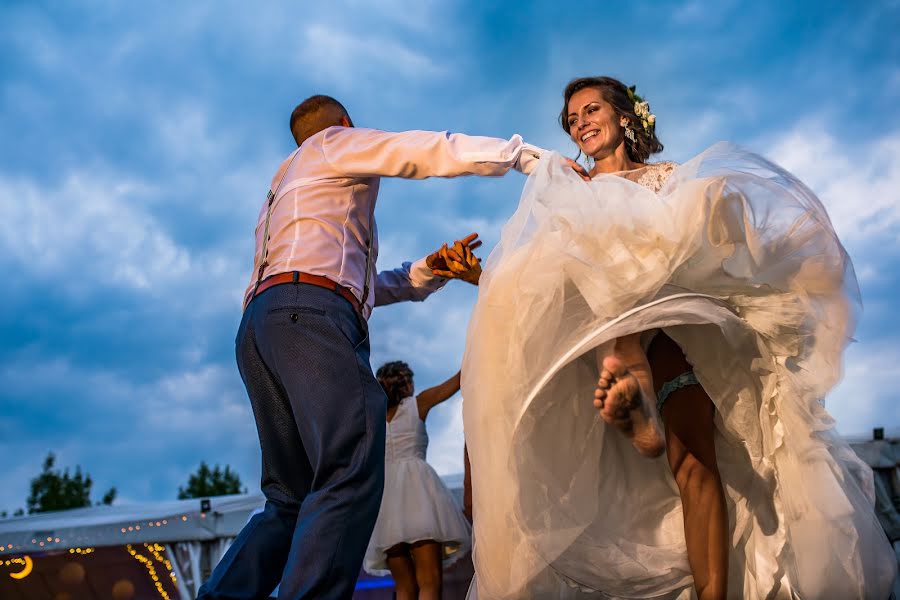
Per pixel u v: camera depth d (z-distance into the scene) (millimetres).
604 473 2438
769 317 2225
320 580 1996
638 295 2121
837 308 2250
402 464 4184
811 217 2270
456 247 2902
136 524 5125
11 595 5121
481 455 2168
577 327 2152
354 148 2402
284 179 2488
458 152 2336
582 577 2303
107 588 5152
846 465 2318
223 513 5215
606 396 1960
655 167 2611
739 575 2326
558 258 2156
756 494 2350
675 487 2463
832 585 2166
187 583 5129
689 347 2314
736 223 2209
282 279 2271
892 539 4555
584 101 2850
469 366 2238
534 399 2207
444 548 4336
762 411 2264
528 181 2318
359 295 2350
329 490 2094
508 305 2201
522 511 2148
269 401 2301
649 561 2348
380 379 4422
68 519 5199
